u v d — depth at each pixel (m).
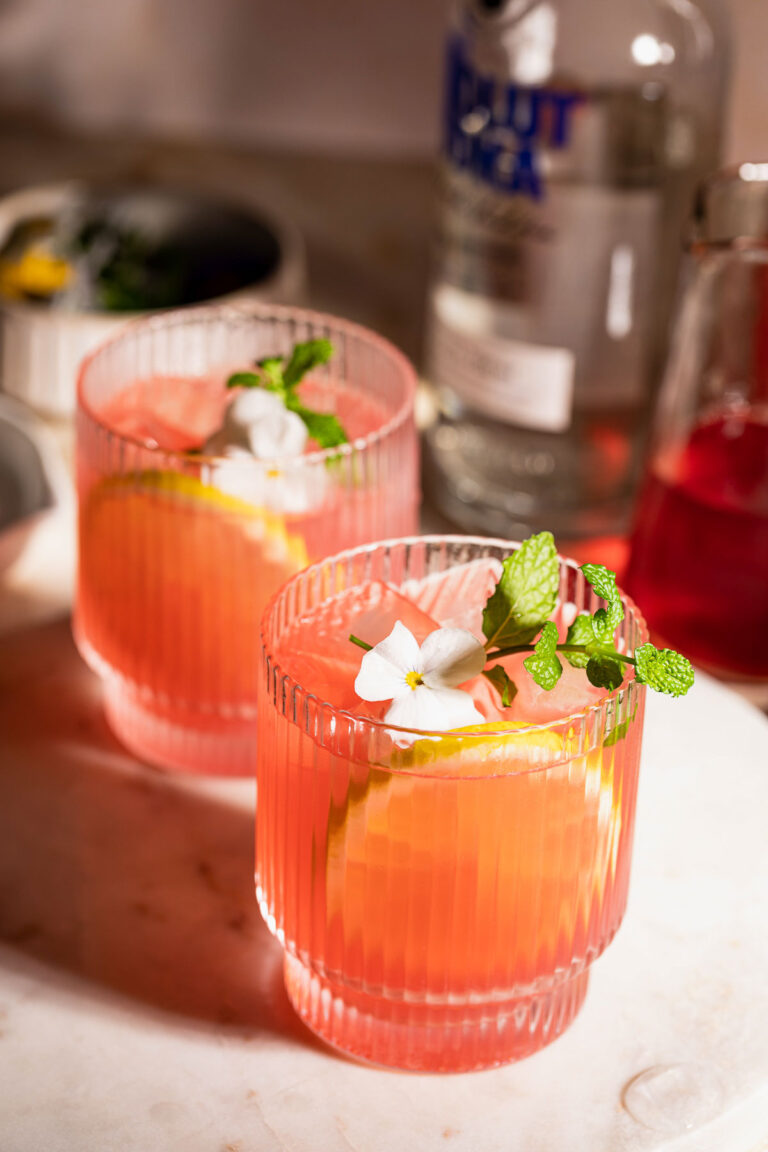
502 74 0.71
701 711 0.64
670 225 0.73
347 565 0.55
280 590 0.53
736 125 0.79
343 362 0.64
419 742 0.49
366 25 0.98
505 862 0.50
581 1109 0.53
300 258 0.89
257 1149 0.52
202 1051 0.54
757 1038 0.54
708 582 0.65
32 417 0.80
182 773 0.63
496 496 0.76
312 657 0.53
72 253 0.87
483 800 0.49
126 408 0.62
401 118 1.02
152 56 1.02
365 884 0.51
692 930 0.57
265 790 0.53
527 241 0.71
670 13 0.71
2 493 0.75
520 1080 0.53
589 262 0.71
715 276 0.65
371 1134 0.52
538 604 0.52
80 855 0.60
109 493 0.59
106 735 0.64
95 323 0.78
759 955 0.57
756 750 0.63
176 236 0.91
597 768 0.50
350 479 0.59
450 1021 0.52
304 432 0.59
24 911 0.58
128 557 0.59
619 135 0.71
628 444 0.75
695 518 0.65
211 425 0.61
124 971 0.56
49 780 0.62
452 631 0.51
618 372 0.73
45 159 1.02
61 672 0.67
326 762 0.50
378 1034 0.53
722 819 0.61
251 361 0.65
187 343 0.64
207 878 0.59
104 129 1.05
